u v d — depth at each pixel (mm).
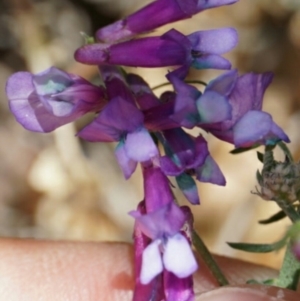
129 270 113
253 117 82
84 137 84
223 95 80
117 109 81
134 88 90
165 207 80
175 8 89
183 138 86
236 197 169
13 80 85
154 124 85
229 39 87
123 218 176
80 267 113
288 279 98
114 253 115
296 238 84
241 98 85
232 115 85
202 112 81
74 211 177
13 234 177
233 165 172
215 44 87
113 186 180
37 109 86
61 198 179
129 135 82
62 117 86
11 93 85
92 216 177
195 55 87
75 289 111
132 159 81
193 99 81
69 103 86
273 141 85
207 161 86
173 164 85
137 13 91
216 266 98
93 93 87
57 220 177
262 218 165
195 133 172
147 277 79
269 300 94
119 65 89
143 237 86
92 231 175
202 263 114
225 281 98
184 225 85
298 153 180
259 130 81
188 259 79
